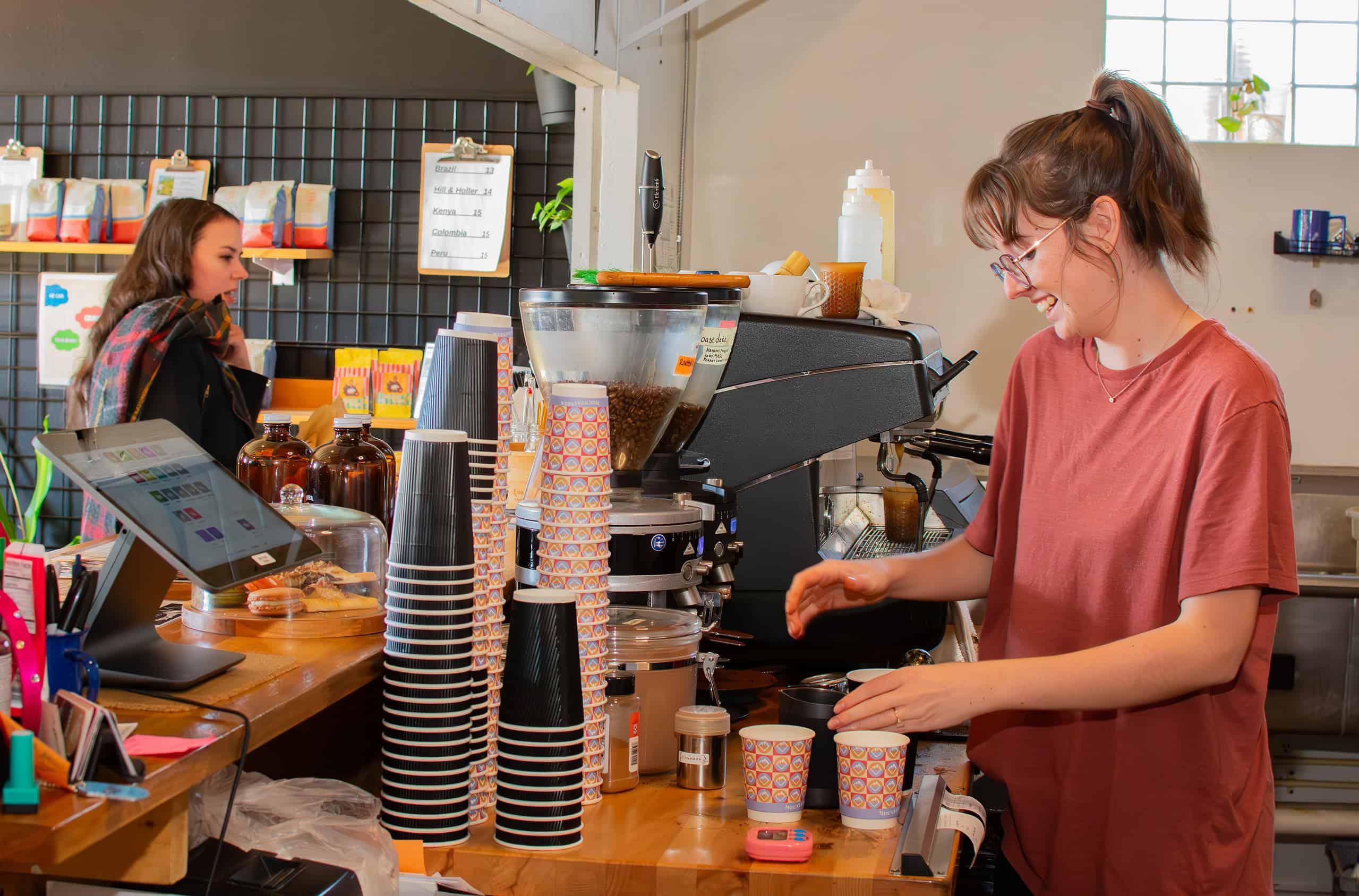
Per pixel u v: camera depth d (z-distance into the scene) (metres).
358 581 1.36
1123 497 1.37
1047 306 1.39
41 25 3.92
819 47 3.82
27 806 0.79
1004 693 1.24
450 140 3.79
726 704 1.71
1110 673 1.23
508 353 1.31
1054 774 1.47
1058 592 1.44
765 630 1.89
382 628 1.34
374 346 3.84
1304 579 3.26
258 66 3.85
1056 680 1.23
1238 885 1.37
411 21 3.77
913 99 3.79
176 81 3.88
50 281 3.92
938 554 1.65
